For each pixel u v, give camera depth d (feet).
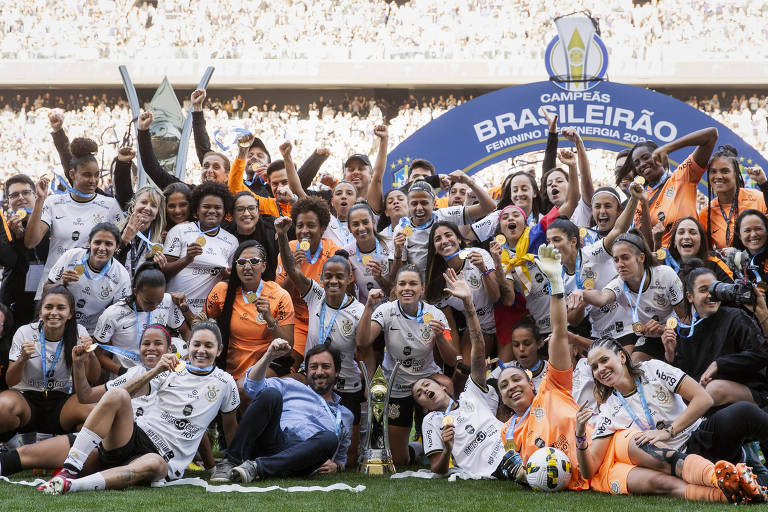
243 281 21.03
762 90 79.97
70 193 23.20
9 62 81.20
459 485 17.19
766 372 17.44
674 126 31.71
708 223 23.04
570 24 32.01
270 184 26.81
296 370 22.12
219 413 19.70
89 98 84.33
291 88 83.41
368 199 26.30
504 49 80.07
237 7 87.45
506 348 21.79
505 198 24.26
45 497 15.15
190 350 18.20
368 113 83.05
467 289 18.75
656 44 81.00
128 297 20.54
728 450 15.61
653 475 15.51
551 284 17.19
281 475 18.15
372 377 21.25
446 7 86.48
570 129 25.85
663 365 16.29
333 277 20.83
